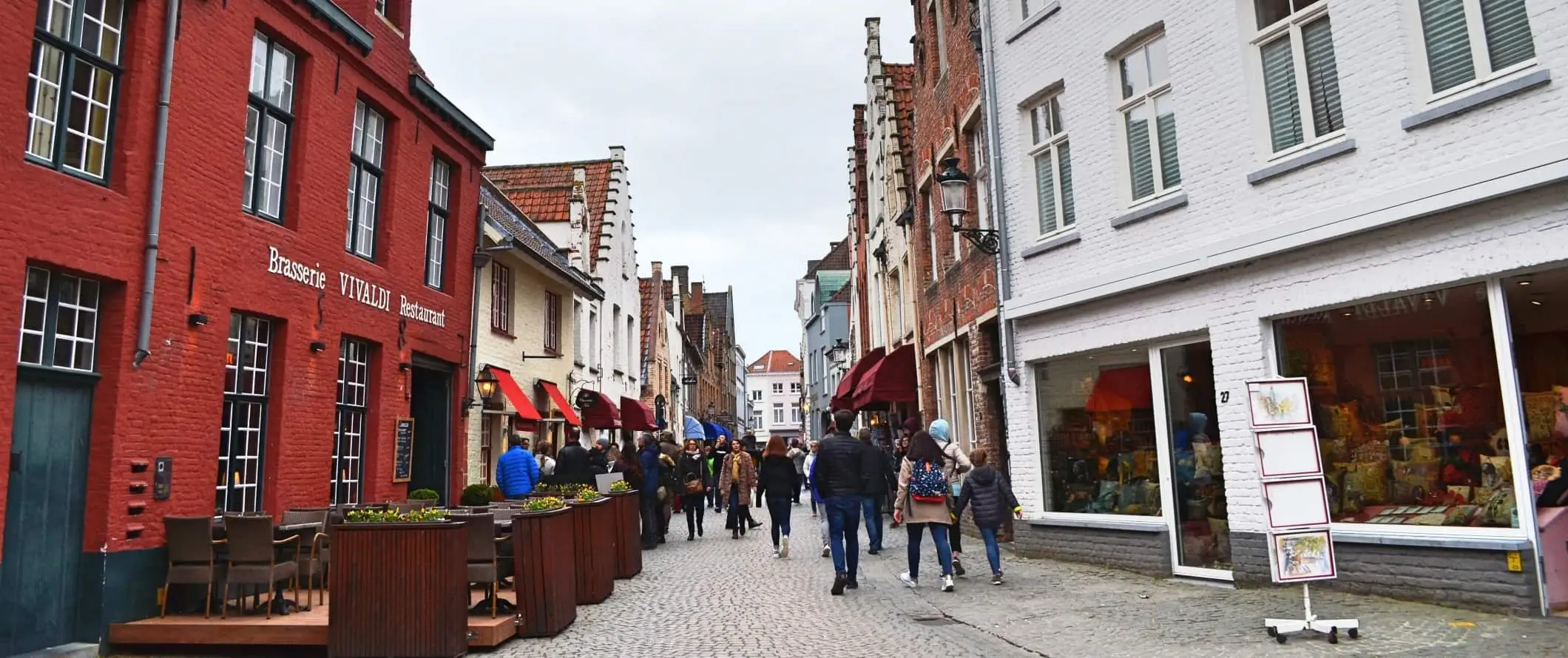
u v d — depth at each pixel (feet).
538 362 60.80
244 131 29.22
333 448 34.53
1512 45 23.49
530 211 75.41
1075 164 36.70
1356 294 26.21
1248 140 29.53
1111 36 35.17
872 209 84.69
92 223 23.40
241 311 29.27
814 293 175.73
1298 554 21.54
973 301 47.24
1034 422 39.11
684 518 73.61
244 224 29.09
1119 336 34.22
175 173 26.13
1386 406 26.27
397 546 22.75
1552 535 23.18
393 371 38.55
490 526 25.63
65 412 23.24
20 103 21.77
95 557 23.45
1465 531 24.22
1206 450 31.17
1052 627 24.35
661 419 101.86
